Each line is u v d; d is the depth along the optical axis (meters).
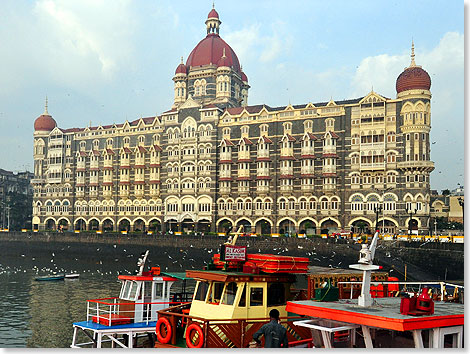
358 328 16.05
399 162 85.81
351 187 90.25
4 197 162.50
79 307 50.28
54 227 131.75
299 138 96.75
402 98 86.75
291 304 16.52
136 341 27.31
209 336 18.78
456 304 17.30
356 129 90.75
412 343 15.34
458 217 103.88
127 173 119.56
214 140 106.94
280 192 97.50
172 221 112.88
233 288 20.27
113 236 102.38
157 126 116.75
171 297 29.95
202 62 124.44
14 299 55.09
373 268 15.93
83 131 129.25
